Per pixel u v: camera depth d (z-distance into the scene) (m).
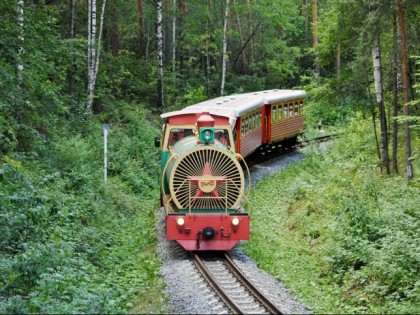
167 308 10.98
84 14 33.28
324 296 12.71
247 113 22.94
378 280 13.23
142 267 13.62
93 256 14.24
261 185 22.19
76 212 14.99
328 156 24.84
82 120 24.52
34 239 13.18
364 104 26.02
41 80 19.56
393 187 18.47
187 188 14.48
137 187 21.72
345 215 15.68
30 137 19.02
